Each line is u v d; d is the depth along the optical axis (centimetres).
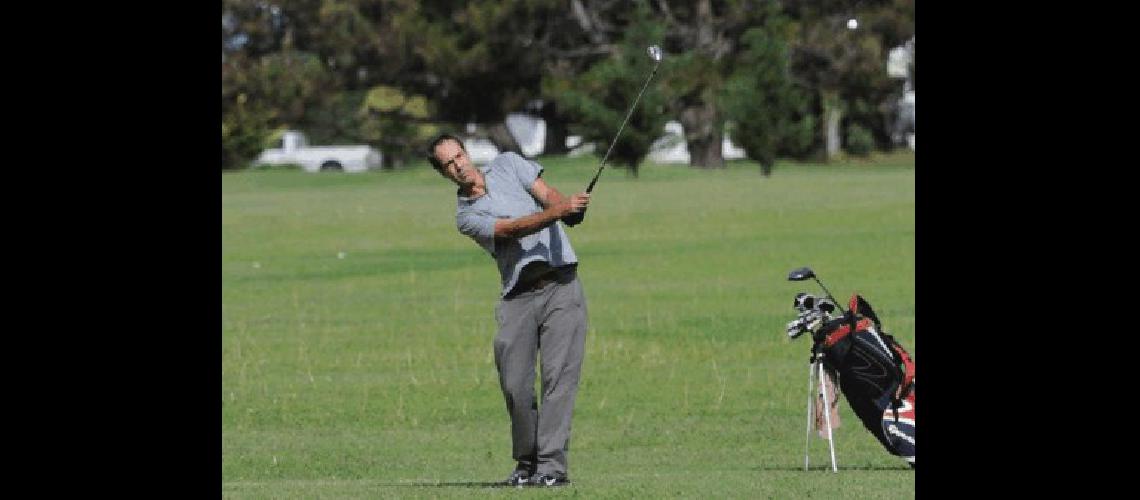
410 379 6431
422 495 3459
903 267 10525
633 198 16325
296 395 5962
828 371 3844
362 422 5406
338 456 4684
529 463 3700
